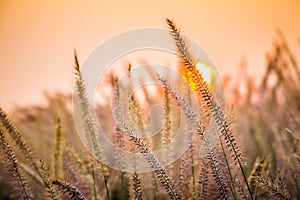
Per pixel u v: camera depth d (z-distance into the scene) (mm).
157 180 655
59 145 721
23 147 679
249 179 636
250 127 875
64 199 608
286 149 796
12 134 671
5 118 668
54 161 717
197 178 657
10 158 617
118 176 719
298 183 686
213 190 629
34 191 684
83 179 707
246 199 611
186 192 653
